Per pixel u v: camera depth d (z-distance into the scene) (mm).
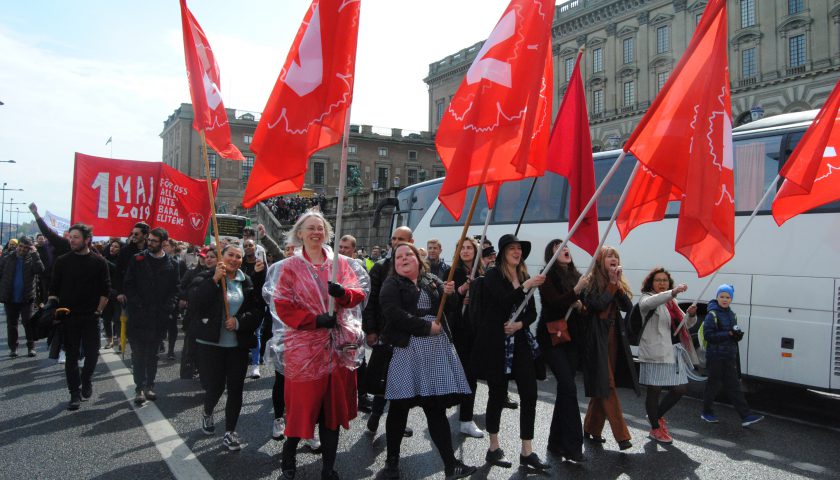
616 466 5039
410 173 69562
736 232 7809
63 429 5977
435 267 7098
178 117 59375
